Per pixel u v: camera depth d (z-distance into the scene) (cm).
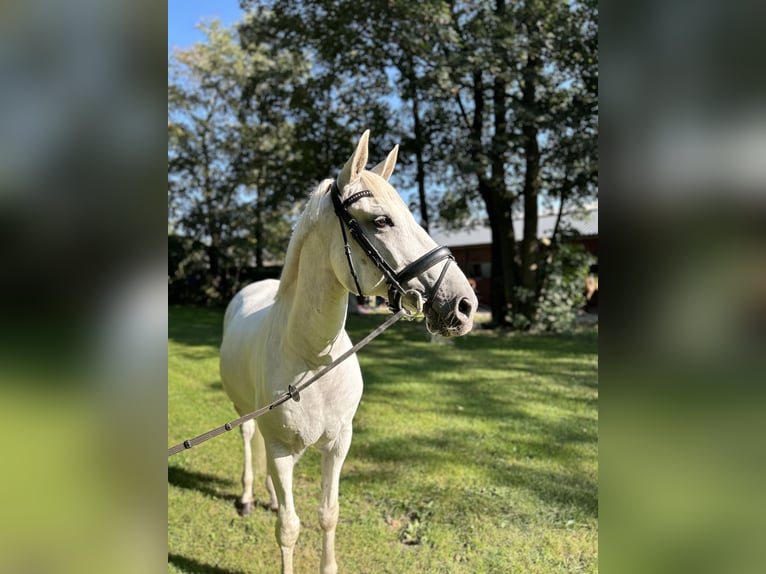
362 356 776
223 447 398
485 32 920
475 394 556
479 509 303
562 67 974
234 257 1825
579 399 538
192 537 278
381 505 309
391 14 966
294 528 204
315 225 184
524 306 1085
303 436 199
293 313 194
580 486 332
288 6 1175
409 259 165
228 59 1936
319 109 1273
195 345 892
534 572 248
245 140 1898
